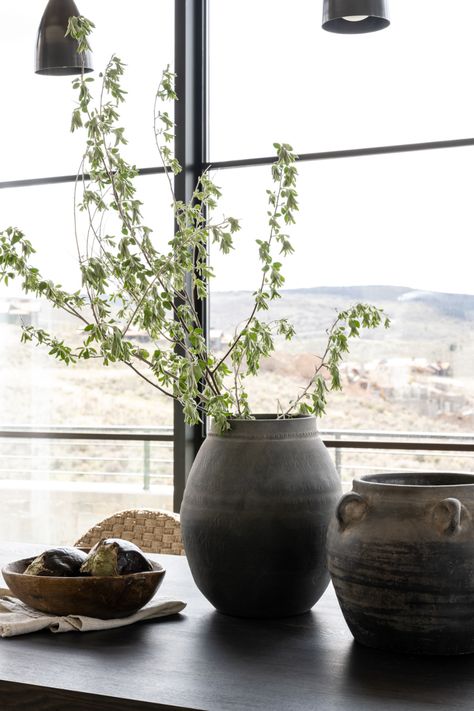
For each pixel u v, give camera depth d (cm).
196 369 159
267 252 167
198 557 154
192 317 171
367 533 131
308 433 158
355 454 419
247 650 137
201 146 430
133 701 116
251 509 150
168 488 454
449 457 408
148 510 251
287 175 167
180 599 168
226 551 151
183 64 424
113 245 169
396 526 129
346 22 228
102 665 130
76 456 471
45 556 151
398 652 132
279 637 143
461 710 112
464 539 126
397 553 127
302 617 155
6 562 201
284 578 151
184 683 122
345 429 420
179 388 159
